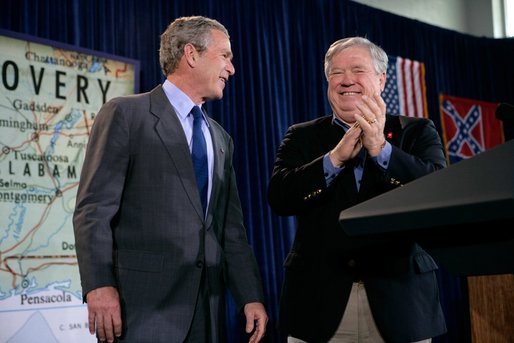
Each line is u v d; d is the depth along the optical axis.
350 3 5.40
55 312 3.33
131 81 3.80
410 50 5.75
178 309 1.69
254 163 4.54
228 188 2.00
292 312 1.72
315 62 5.10
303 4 5.13
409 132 1.87
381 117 1.57
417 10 6.16
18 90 3.37
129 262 1.70
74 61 3.59
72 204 3.48
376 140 1.56
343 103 1.84
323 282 1.68
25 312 3.25
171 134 1.81
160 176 1.76
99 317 1.58
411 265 1.69
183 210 1.75
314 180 1.66
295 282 1.74
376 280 1.64
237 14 4.67
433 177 0.59
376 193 1.71
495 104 6.23
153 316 1.67
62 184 3.46
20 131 3.35
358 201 1.72
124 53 4.02
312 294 1.69
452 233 0.61
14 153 3.32
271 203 1.82
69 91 3.55
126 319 1.66
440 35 6.01
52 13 3.73
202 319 1.74
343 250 1.69
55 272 3.37
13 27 3.56
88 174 1.71
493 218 0.52
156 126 1.80
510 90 6.30
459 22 6.57
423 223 0.55
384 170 1.63
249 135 4.57
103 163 1.71
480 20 6.64
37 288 3.30
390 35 5.61
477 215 0.52
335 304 1.65
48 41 3.49
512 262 0.60
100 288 1.60
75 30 3.77
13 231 3.27
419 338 1.63
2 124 3.30
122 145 1.75
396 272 1.66
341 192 1.74
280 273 4.57
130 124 1.79
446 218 0.54
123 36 4.04
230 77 4.53
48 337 3.29
